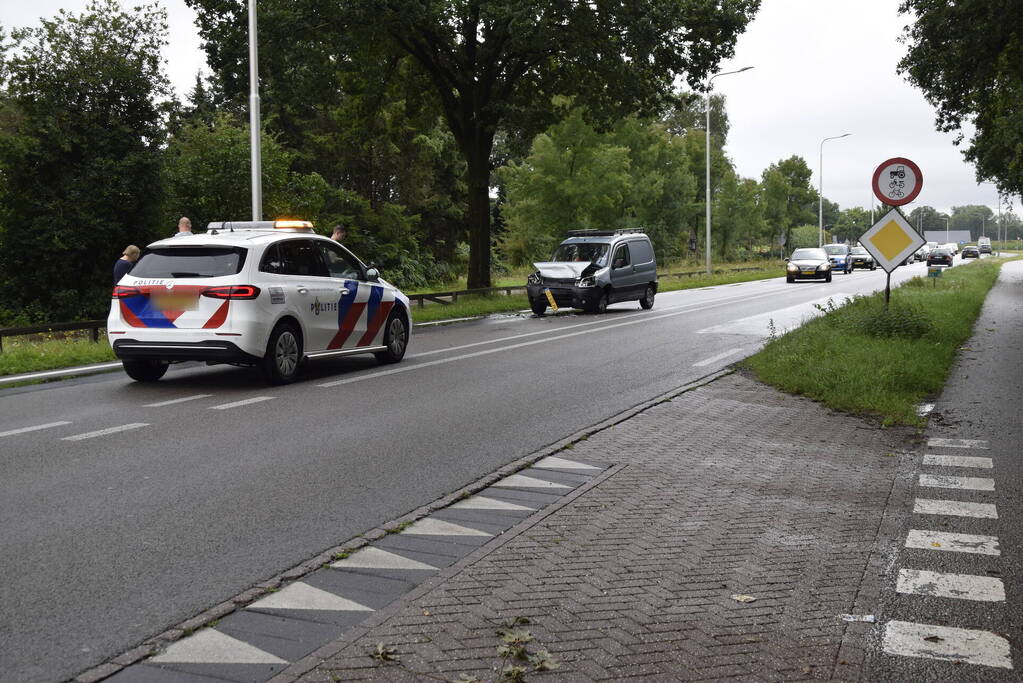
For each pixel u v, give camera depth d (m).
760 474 6.79
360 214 49.22
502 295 30.50
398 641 3.71
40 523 5.43
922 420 8.84
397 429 8.51
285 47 25.27
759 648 3.69
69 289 28.52
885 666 3.55
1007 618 4.05
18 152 27.39
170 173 29.91
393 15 25.02
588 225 47.97
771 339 15.16
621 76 28.45
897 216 14.16
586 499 6.06
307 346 11.66
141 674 3.45
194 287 10.65
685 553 4.92
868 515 5.72
